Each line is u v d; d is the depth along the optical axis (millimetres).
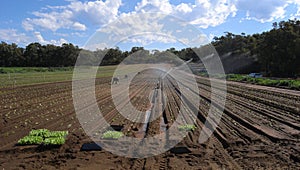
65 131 11773
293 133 11656
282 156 8836
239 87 36062
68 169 7816
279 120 14211
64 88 31203
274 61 55469
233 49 74562
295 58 51781
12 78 43469
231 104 20531
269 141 10656
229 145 10078
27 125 13406
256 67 67312
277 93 27625
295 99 23000
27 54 84062
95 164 8188
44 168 7918
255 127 12602
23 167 8016
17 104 19875
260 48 59188
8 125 13367
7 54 82250
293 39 52062
